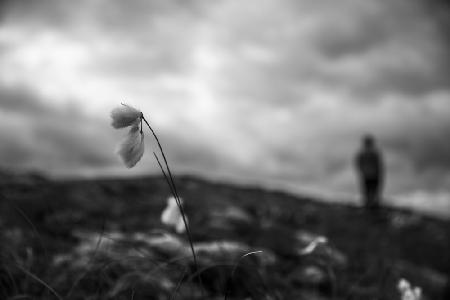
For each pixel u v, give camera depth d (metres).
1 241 3.41
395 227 13.58
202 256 3.58
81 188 9.20
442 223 15.52
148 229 5.87
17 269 2.80
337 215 13.66
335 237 9.56
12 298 2.39
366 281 3.92
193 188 13.72
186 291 3.09
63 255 3.36
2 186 7.62
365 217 14.49
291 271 4.29
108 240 3.57
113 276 3.04
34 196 6.94
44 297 2.64
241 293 3.31
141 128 1.49
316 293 3.94
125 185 11.04
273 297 3.03
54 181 9.72
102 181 11.05
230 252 3.70
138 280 2.93
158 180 13.78
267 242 5.47
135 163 1.47
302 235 6.09
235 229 6.14
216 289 3.31
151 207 8.36
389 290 3.49
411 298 2.79
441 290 6.11
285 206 13.34
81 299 2.71
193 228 5.75
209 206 9.23
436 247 11.07
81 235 4.62
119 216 7.02
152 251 3.51
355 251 7.58
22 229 4.68
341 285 4.05
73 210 6.49
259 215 10.08
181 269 3.29
